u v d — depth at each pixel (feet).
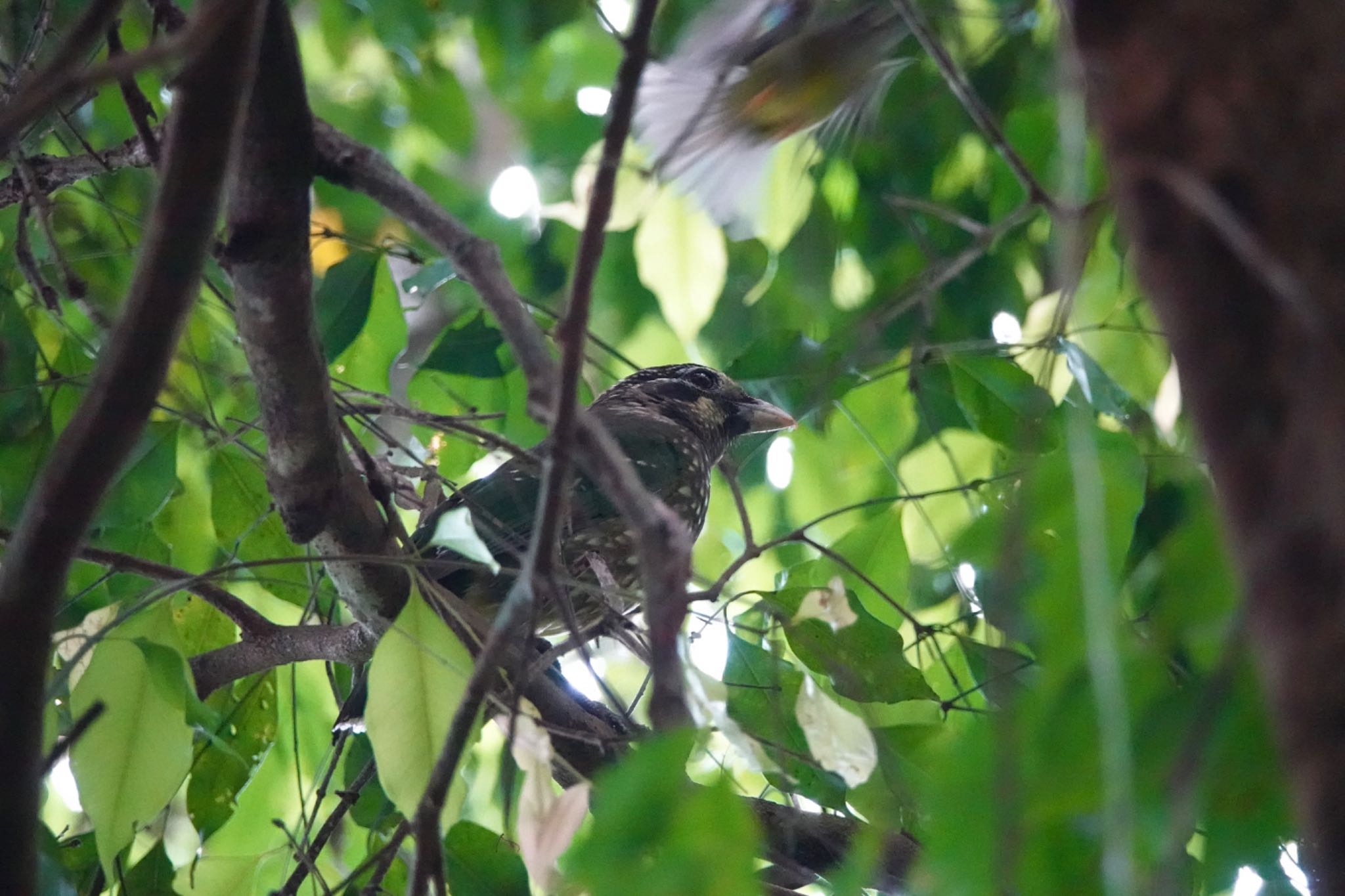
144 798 16.08
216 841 24.07
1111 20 8.64
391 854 15.99
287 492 17.52
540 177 39.06
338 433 17.39
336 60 39.09
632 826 10.32
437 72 39.52
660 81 20.88
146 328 11.73
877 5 19.30
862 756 14.62
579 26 39.78
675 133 21.11
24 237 20.62
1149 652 10.00
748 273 34.37
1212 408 7.86
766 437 30.73
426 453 25.36
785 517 32.35
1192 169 8.07
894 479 27.78
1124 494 11.66
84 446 11.71
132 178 27.09
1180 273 8.08
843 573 22.21
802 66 19.83
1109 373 23.67
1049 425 20.66
